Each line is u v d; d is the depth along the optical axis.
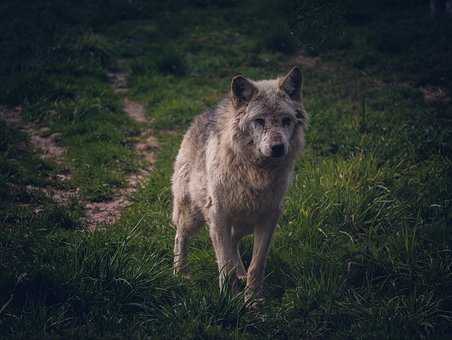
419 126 14.76
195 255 9.60
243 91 8.09
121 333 7.04
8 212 10.66
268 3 26.75
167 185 12.73
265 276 8.94
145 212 11.34
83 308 7.44
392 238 9.16
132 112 17.47
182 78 19.86
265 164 8.04
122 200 12.34
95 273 7.86
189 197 9.49
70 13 24.98
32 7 25.53
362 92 17.95
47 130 15.50
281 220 10.55
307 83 19.06
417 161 13.07
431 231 9.52
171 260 9.65
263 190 8.20
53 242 9.19
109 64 20.59
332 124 15.60
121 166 13.88
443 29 22.09
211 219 8.58
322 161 13.17
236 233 9.00
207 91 18.66
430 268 8.24
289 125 7.99
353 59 20.77
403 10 25.92
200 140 9.30
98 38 21.86
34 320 6.98
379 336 7.15
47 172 13.09
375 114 15.95
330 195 10.74
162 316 7.45
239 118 8.05
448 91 17.53
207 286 8.62
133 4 26.75
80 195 12.25
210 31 24.17
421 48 20.94
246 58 21.19
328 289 8.09
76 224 10.81
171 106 17.30
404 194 11.20
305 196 10.97
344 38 21.97
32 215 10.66
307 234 9.84
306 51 21.67
